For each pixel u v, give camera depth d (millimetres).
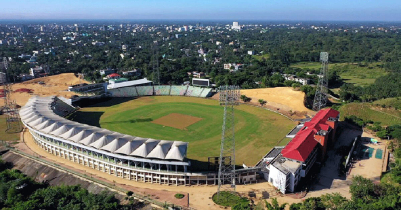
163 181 112438
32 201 91188
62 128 130500
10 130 163375
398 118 175625
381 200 90438
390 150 139125
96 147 116062
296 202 98438
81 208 89750
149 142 115000
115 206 90688
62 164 124812
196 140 153500
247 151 138625
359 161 128750
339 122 176500
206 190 107062
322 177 115625
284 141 150250
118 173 116625
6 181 106875
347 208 84562
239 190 106500
